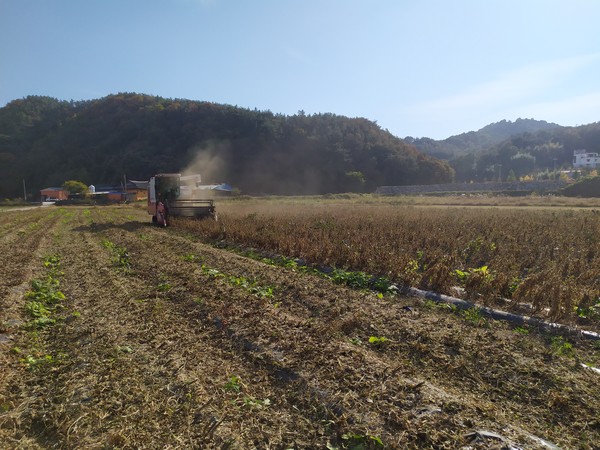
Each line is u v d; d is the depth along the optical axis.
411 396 4.29
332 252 11.28
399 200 50.47
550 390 4.60
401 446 3.58
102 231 20.39
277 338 5.81
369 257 10.79
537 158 129.88
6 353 5.55
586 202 40.22
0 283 9.23
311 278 9.59
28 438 3.86
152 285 9.07
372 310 7.31
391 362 5.34
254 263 11.38
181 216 21.92
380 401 4.21
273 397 4.46
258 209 33.84
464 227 16.66
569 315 6.92
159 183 22.53
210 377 4.87
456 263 11.04
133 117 104.44
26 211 44.22
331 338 5.86
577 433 3.90
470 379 4.97
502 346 5.75
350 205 41.44
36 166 95.75
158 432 3.84
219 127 99.50
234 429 3.88
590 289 8.26
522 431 3.81
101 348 5.68
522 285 7.95
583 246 12.76
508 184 68.94
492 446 3.50
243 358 5.41
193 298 7.82
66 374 4.94
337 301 7.84
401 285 9.05
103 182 90.31
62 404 4.30
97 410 4.18
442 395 4.33
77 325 6.66
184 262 11.44
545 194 57.41
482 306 7.64
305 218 21.92
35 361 5.27
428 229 16.30
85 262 11.92
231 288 8.39
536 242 13.51
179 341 5.95
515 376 4.96
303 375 4.79
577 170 95.31
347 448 3.63
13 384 4.76
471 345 5.77
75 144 101.19
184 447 3.64
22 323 6.72
